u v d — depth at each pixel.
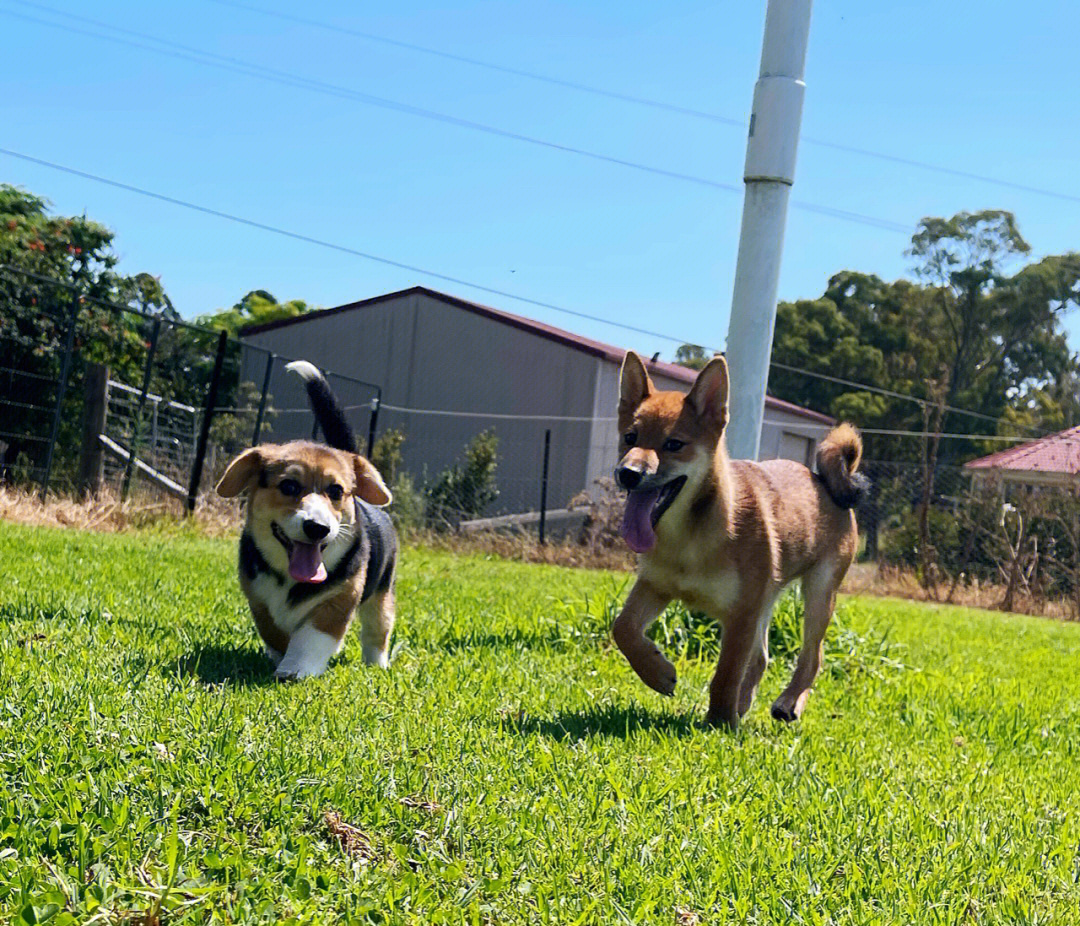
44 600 1.90
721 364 1.64
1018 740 1.90
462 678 1.72
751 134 2.53
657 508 1.62
